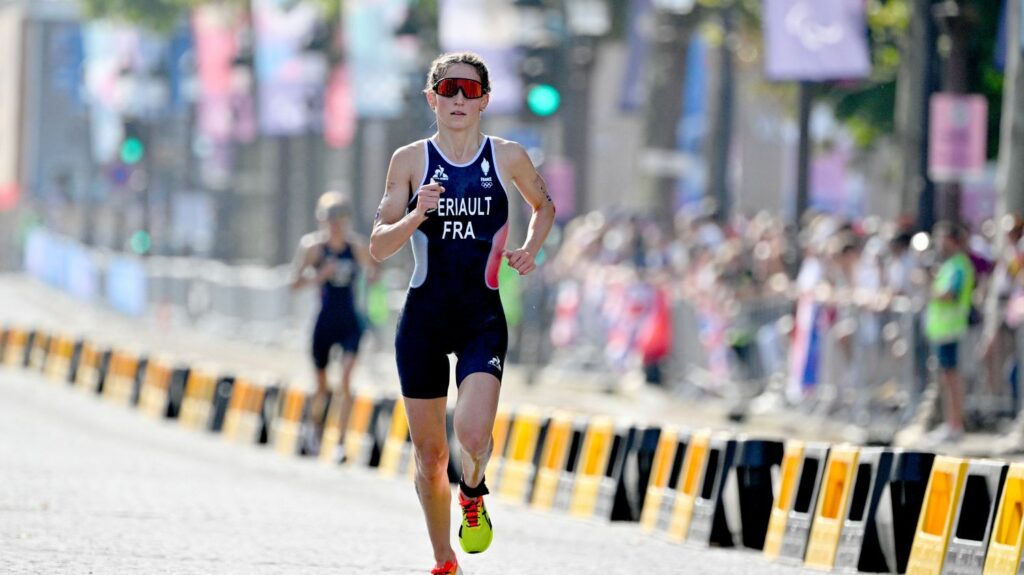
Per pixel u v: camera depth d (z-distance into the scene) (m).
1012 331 55.69
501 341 25.52
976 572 29.61
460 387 25.23
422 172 25.42
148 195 166.00
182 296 137.75
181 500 40.94
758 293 70.38
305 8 134.25
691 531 37.66
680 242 80.88
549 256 99.19
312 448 55.28
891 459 32.25
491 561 32.88
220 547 32.81
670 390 76.62
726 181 113.06
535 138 103.00
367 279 54.28
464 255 25.39
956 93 65.56
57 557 30.44
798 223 84.19
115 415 69.19
